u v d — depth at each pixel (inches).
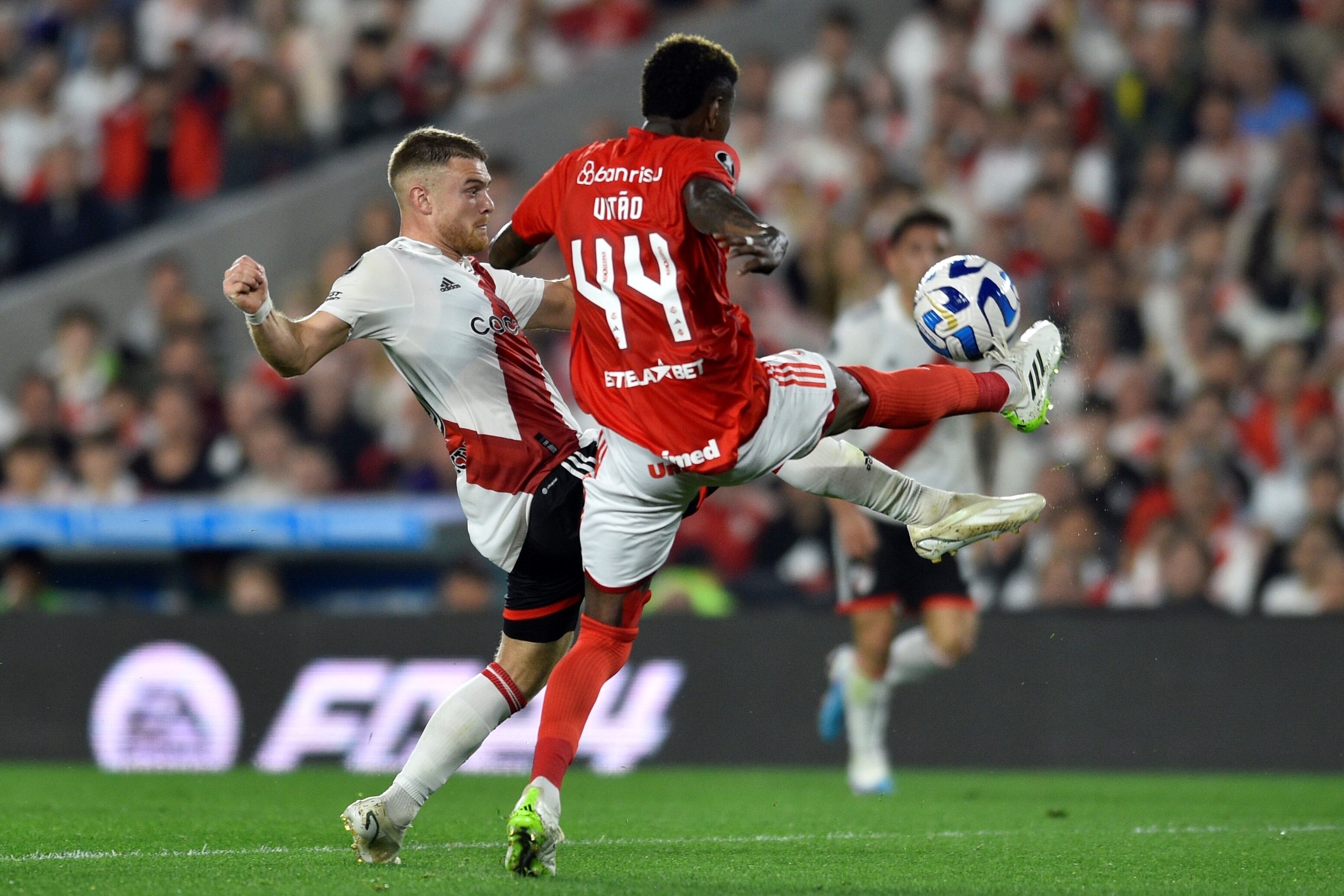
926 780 1117.1
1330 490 1398.9
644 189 570.9
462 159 634.2
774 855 674.2
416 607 1386.6
